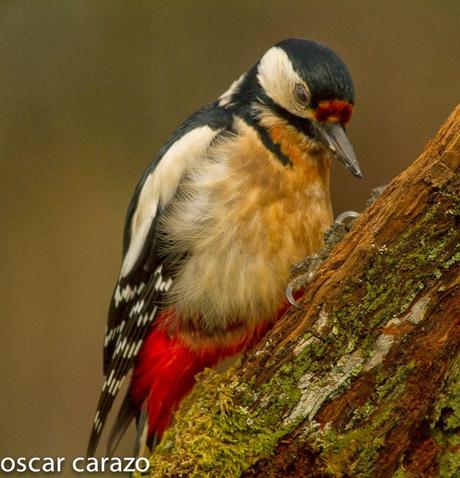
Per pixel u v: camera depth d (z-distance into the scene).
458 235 6.65
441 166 6.60
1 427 14.21
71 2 15.73
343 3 14.83
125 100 15.48
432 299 6.73
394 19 14.66
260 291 8.43
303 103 8.66
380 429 6.82
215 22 15.44
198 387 8.36
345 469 6.86
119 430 9.34
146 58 15.54
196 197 8.56
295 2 15.07
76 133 15.42
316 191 8.62
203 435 7.23
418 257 6.73
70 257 14.96
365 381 6.87
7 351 14.57
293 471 7.02
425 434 6.77
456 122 6.57
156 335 8.98
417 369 6.77
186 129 9.17
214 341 8.80
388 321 6.82
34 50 15.64
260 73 9.04
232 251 8.44
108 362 9.74
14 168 15.27
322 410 6.96
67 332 14.67
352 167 8.56
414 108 14.33
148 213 9.01
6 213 15.12
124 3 15.67
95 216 15.11
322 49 8.93
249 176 8.47
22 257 14.94
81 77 15.59
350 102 8.77
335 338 6.95
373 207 6.94
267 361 7.18
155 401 9.09
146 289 8.99
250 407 7.16
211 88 15.28
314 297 7.07
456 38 14.51
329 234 8.00
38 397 14.38
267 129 8.67
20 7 15.84
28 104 15.50
